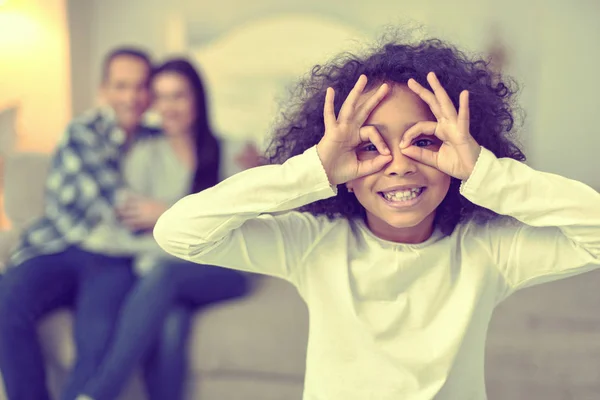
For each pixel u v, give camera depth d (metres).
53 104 2.97
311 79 0.89
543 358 1.50
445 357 0.76
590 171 2.90
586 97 2.85
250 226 0.78
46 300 1.63
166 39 2.98
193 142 1.87
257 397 1.55
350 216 0.82
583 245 0.71
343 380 0.77
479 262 0.79
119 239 1.75
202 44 2.94
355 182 0.75
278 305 1.67
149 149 1.88
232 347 1.57
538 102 2.87
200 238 0.73
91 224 1.78
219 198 0.72
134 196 1.80
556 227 0.76
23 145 2.96
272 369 1.56
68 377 1.57
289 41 2.88
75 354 1.57
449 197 0.80
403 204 0.72
